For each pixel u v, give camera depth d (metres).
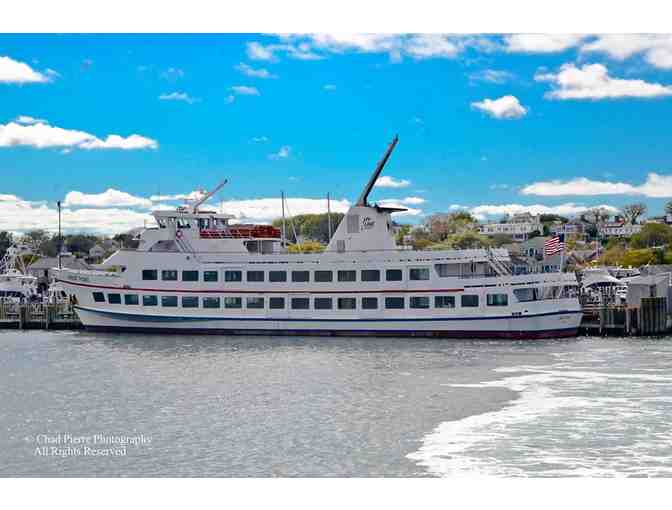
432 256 77.12
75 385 55.38
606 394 50.09
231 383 55.31
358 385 53.91
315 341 75.75
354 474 35.72
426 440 40.50
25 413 47.31
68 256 162.88
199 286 81.44
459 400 48.97
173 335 82.06
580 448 38.78
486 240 199.75
